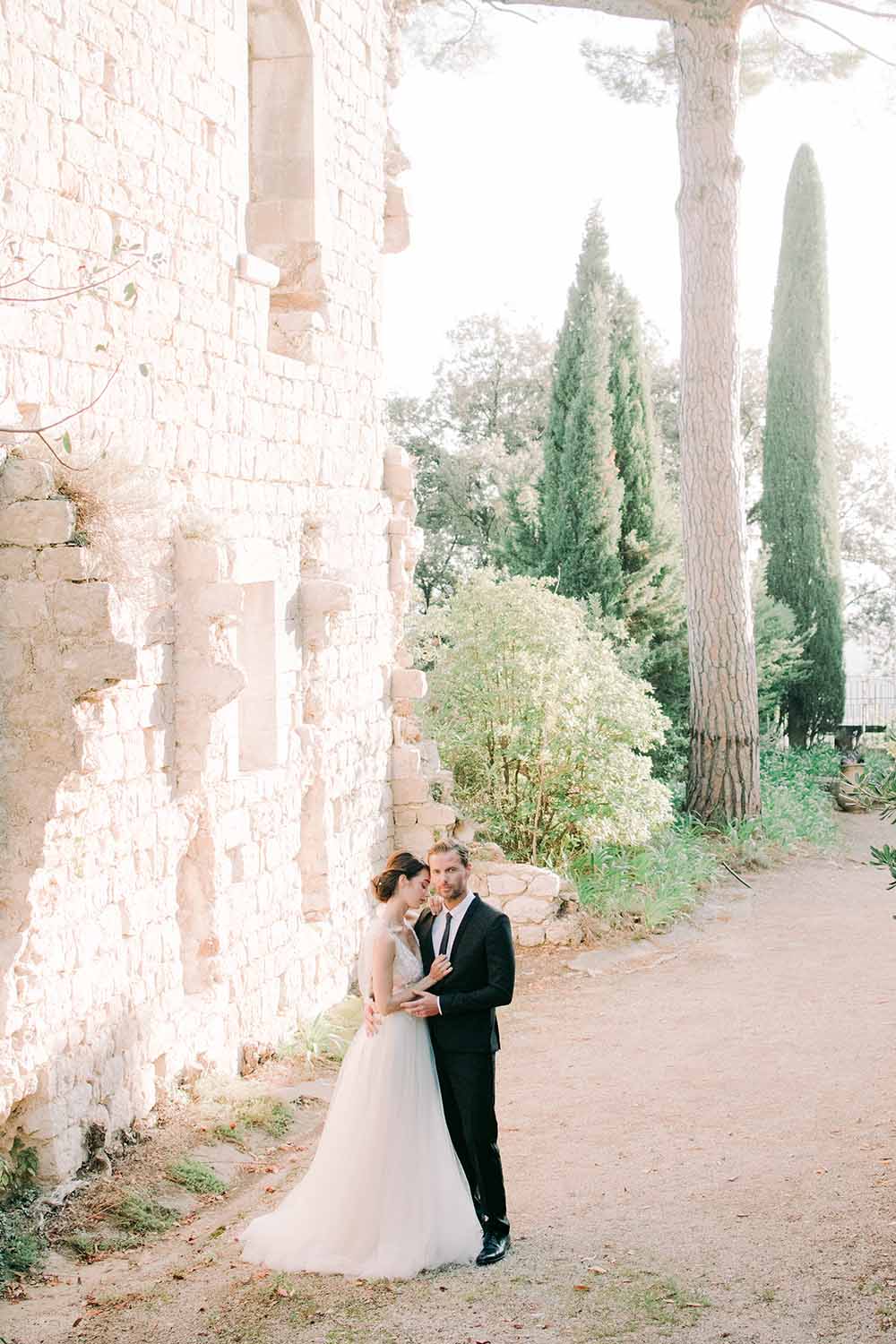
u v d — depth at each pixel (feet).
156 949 28.48
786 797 67.00
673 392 116.37
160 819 28.53
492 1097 20.63
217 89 31.27
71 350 25.34
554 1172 25.03
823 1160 24.35
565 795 49.44
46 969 24.35
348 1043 34.71
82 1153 25.22
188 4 29.84
